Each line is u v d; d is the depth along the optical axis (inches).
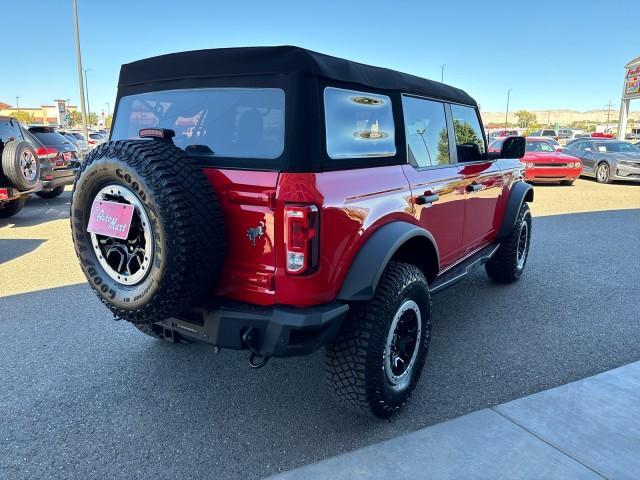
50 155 441.1
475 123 184.4
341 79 105.7
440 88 154.6
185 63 112.4
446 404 125.1
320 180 97.7
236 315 98.3
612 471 99.0
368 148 116.7
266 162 98.7
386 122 123.9
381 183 115.7
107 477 100.3
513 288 214.8
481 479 97.2
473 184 168.1
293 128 96.7
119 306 101.4
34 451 108.2
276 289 97.9
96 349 157.5
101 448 109.3
